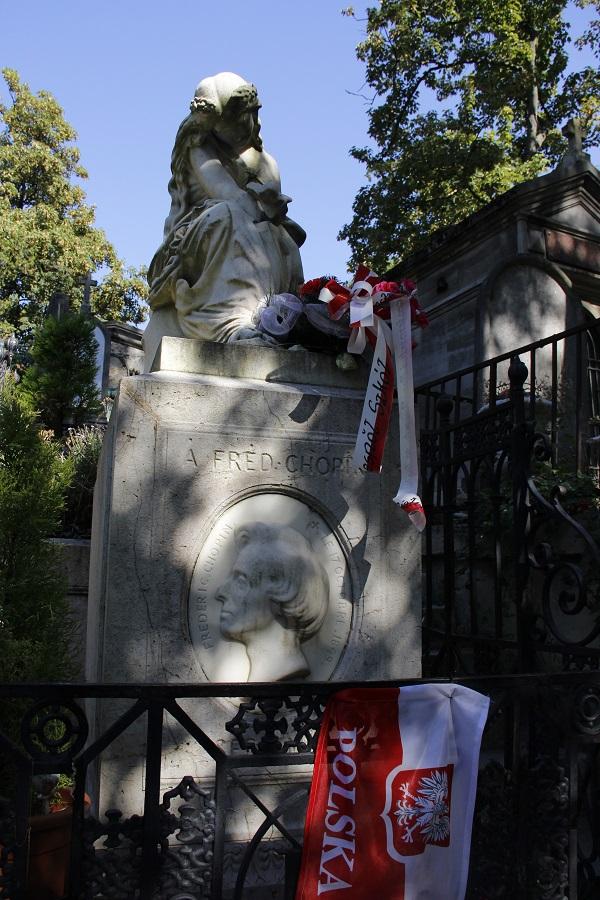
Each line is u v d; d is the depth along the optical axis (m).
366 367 3.71
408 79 17.45
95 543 3.80
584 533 3.68
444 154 15.77
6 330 21.47
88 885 2.09
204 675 3.11
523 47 16.28
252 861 2.89
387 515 3.53
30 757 2.04
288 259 4.24
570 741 2.50
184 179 4.36
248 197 4.15
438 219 16.30
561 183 9.42
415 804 2.27
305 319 3.63
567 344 9.45
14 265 22.27
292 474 3.37
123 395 3.14
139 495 3.11
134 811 2.92
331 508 3.42
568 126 9.78
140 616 3.05
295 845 2.28
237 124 4.23
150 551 3.10
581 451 5.61
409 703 2.31
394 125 17.75
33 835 2.73
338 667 3.36
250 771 3.09
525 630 3.99
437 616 5.38
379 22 17.30
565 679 2.50
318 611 3.29
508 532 5.12
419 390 6.14
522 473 4.09
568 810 2.47
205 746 2.16
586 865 2.68
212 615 3.16
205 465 3.22
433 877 2.26
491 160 15.75
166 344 3.37
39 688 2.05
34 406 8.24
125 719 2.11
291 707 2.22
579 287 9.97
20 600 3.76
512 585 5.15
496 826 2.42
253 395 3.34
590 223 9.91
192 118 4.20
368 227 17.12
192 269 3.99
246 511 3.29
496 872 2.40
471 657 5.29
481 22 16.56
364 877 2.20
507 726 3.78
